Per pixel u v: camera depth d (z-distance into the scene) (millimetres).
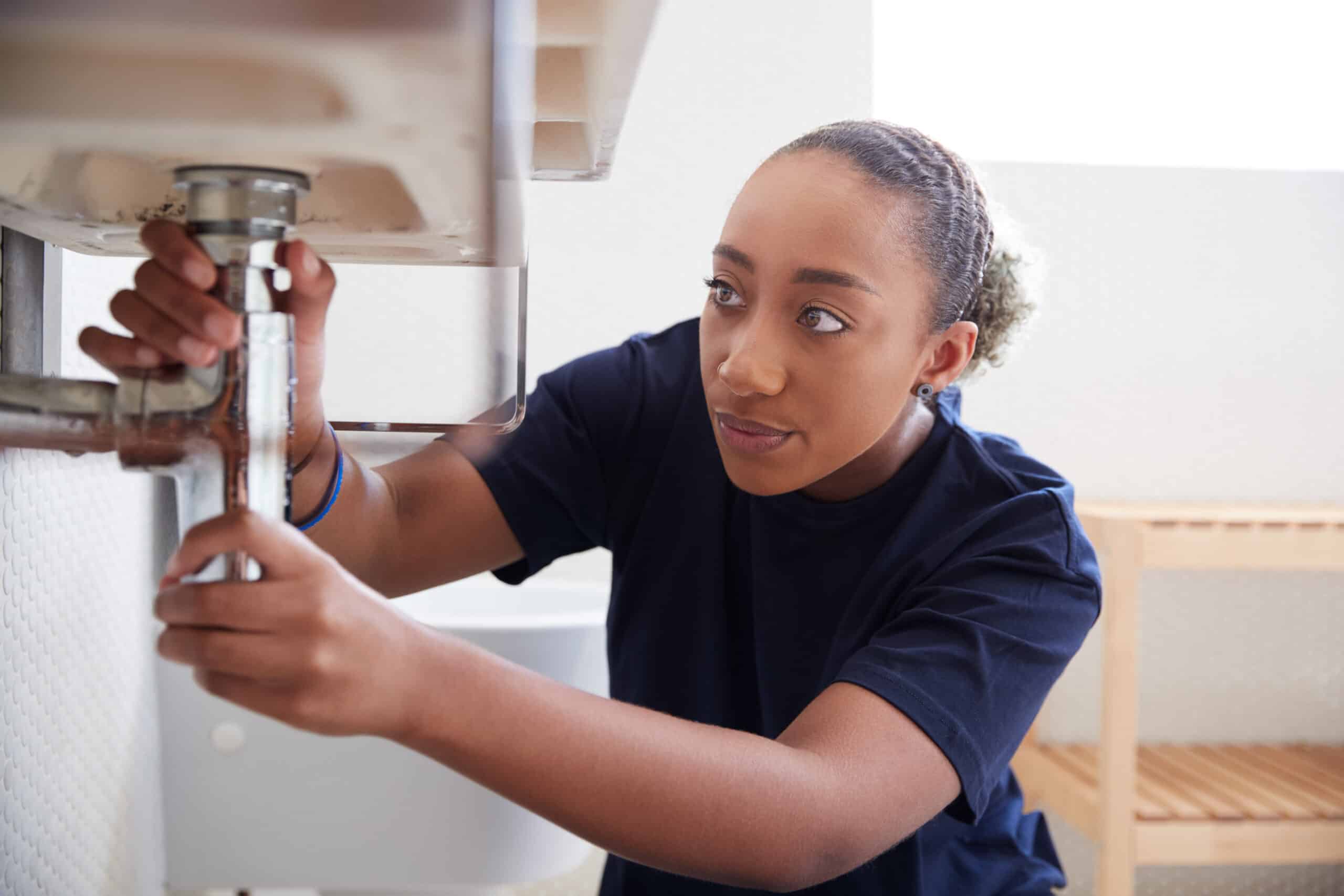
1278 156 1844
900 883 771
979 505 767
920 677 592
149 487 995
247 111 245
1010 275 821
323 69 221
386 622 303
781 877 469
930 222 621
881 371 611
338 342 392
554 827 1206
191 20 205
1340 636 1817
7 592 491
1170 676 1803
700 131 1701
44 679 573
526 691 373
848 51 1700
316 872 1162
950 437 789
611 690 865
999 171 1771
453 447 763
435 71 221
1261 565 1443
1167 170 1788
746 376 588
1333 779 1609
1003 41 1816
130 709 896
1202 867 1775
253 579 277
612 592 879
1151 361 1798
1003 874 837
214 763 1145
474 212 302
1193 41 1829
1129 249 1790
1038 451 1789
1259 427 1814
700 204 1706
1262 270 1807
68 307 629
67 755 637
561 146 506
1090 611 710
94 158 296
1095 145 1836
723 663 809
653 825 415
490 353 372
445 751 346
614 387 848
